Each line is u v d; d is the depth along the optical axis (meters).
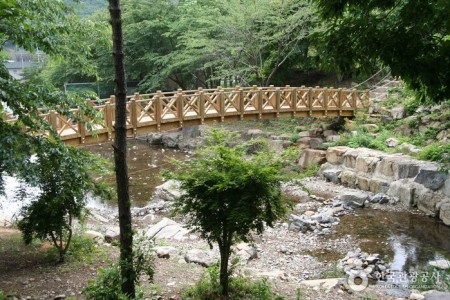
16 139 4.39
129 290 4.25
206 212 4.71
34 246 6.89
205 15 20.98
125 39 21.78
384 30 3.34
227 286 4.93
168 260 6.59
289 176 4.80
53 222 5.82
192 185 4.73
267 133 17.52
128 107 11.45
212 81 23.94
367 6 3.54
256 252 7.74
